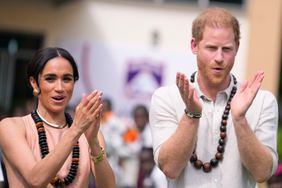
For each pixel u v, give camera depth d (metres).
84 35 33.94
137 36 34.09
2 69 34.12
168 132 10.88
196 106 10.21
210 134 10.89
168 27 34.19
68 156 10.64
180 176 10.88
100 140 11.25
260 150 10.35
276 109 11.05
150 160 22.39
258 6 34.41
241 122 10.27
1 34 34.19
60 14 34.19
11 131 10.85
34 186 10.30
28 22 34.16
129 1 34.09
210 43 10.50
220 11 10.62
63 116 11.21
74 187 10.93
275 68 34.31
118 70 33.06
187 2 34.28
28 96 34.16
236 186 10.79
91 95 10.32
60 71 10.88
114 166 23.30
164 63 32.84
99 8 34.06
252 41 34.31
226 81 10.96
